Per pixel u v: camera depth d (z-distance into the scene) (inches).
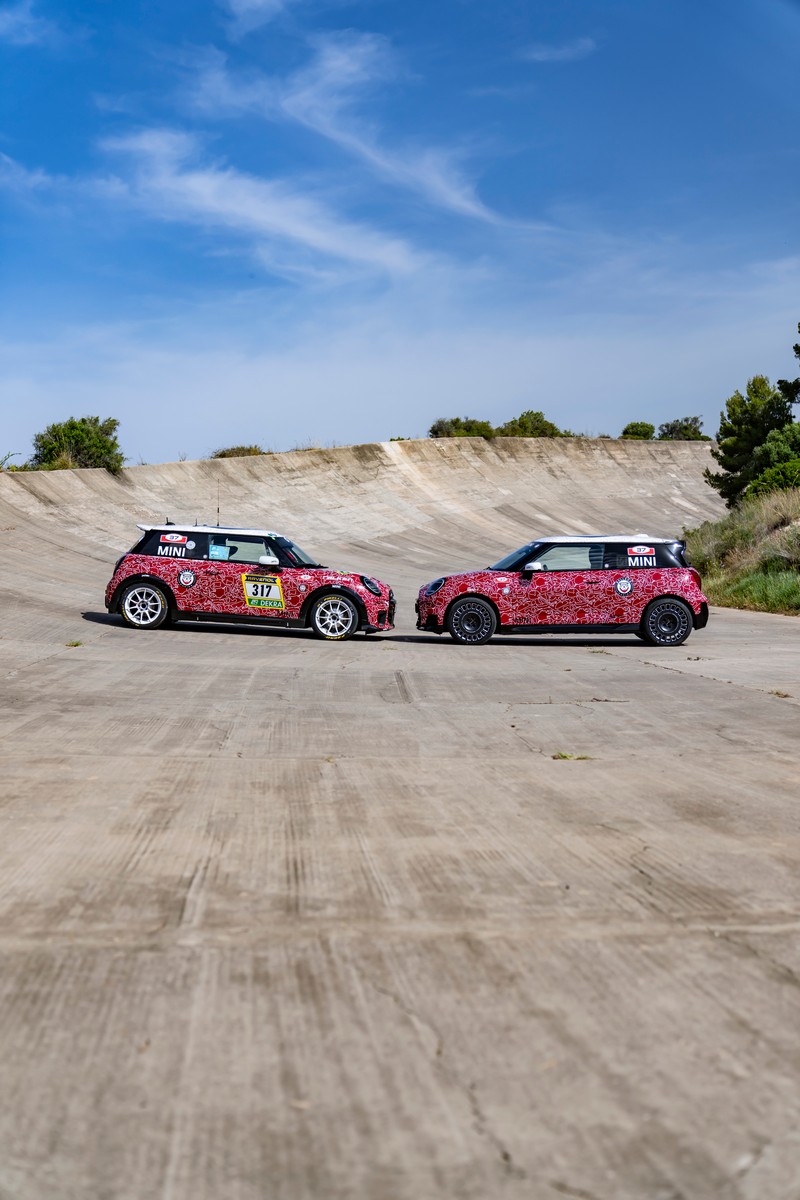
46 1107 86.7
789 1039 99.0
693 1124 83.4
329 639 609.3
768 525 1095.6
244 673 422.3
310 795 207.5
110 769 229.5
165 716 307.7
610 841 171.9
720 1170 76.8
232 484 1752.0
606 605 587.5
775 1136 81.5
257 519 1571.1
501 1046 97.6
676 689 380.8
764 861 159.6
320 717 312.8
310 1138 81.7
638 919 133.6
